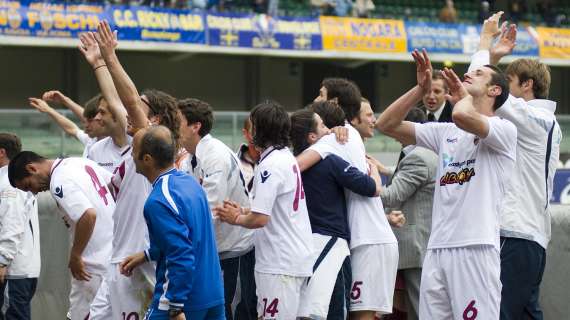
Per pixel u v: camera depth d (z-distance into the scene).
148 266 9.51
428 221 11.61
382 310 10.38
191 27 35.81
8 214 12.35
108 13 34.16
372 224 10.44
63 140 24.66
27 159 10.52
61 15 33.28
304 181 10.27
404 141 9.94
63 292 14.17
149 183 9.59
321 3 39.56
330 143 10.41
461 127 8.80
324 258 10.03
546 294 12.33
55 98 14.60
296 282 9.74
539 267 10.05
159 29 35.16
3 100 38.88
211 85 43.31
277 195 9.71
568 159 29.36
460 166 9.22
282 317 9.70
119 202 9.66
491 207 9.04
